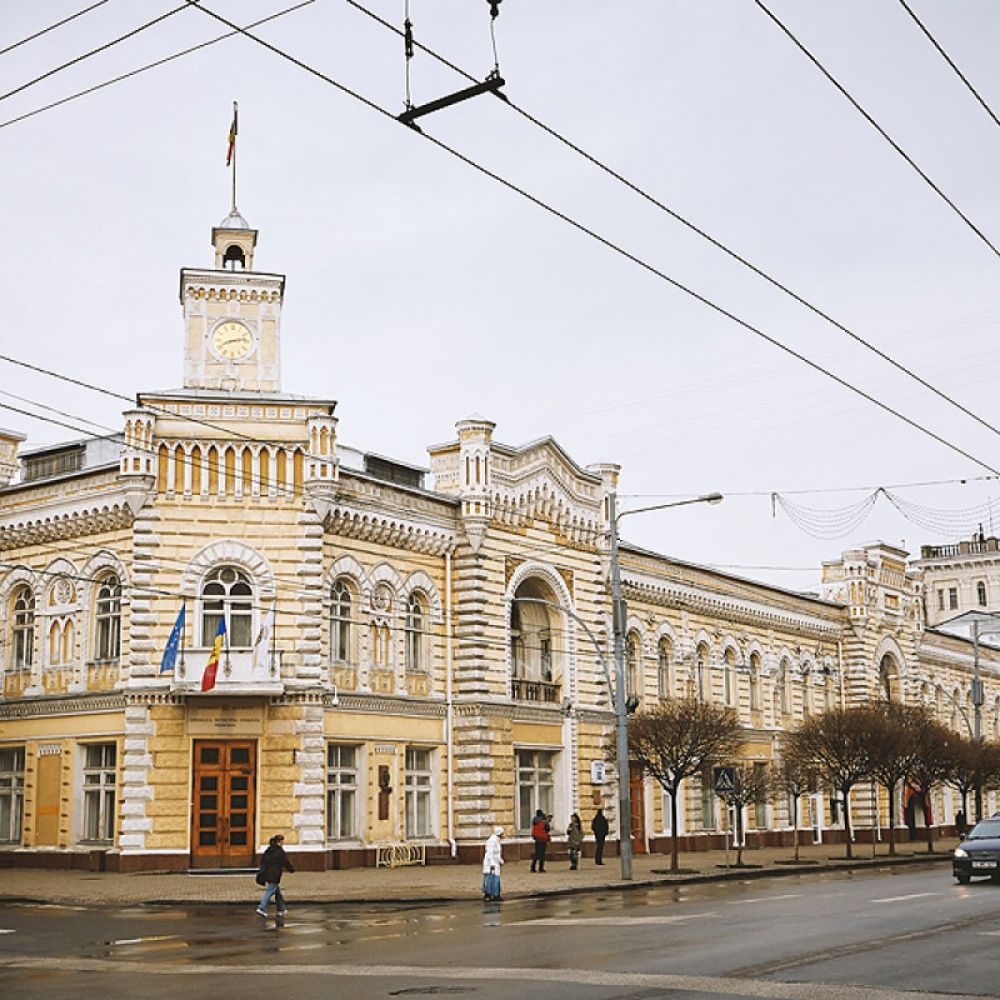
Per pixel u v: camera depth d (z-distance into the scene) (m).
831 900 31.33
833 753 54.97
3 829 45.06
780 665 68.25
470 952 21.73
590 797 52.12
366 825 43.62
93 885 36.53
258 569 41.84
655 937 23.36
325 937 24.98
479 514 47.69
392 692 45.38
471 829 46.25
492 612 48.12
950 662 86.38
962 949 20.94
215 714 40.88
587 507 54.09
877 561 75.31
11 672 45.28
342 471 43.69
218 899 32.78
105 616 43.12
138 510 41.34
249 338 46.06
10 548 45.94
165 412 41.78
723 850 60.47
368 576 44.97
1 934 26.05
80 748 42.97
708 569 62.38
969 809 87.50
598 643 44.31
